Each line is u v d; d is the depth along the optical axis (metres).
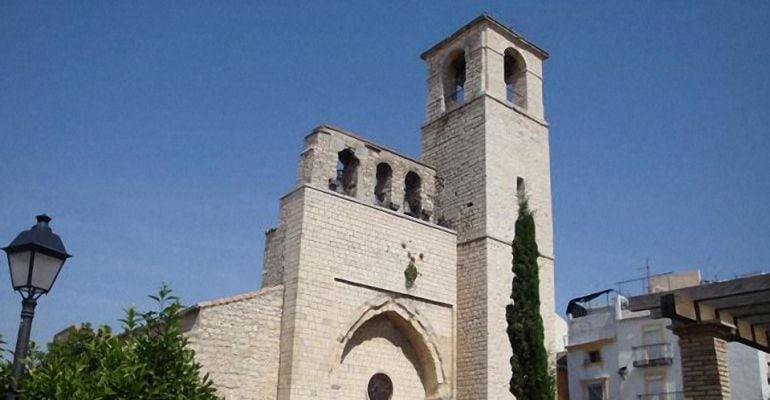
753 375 44.03
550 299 33.88
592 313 54.06
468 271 32.47
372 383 29.12
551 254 35.03
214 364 24.36
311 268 27.47
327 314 27.44
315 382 26.22
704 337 15.77
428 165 35.72
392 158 34.00
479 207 33.06
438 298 31.64
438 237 32.69
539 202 35.62
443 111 37.91
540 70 39.41
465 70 38.31
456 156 35.50
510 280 32.41
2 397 13.55
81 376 14.43
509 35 38.12
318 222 28.31
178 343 16.02
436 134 37.41
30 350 16.20
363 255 29.36
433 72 39.81
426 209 34.78
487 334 30.44
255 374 25.45
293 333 26.14
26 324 12.28
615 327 49.41
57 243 12.79
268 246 30.86
